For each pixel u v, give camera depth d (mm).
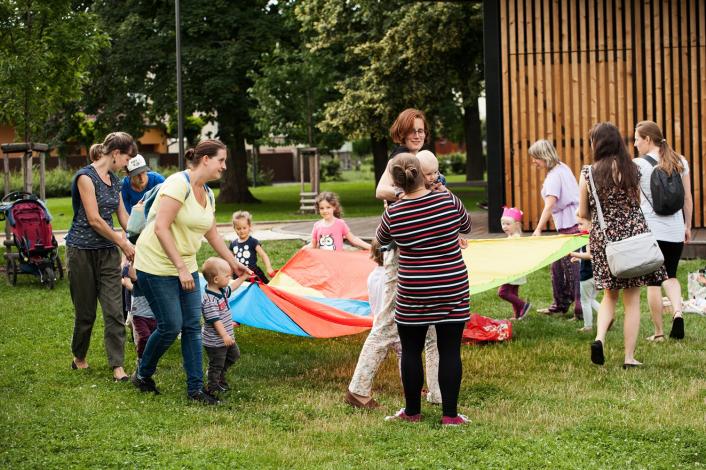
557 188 9320
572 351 8148
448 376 5914
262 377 7438
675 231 8422
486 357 7953
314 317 8055
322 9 26531
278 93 27562
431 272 5770
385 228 5887
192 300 6641
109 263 7406
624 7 15086
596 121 15312
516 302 9695
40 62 16234
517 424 5898
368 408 6438
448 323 5867
